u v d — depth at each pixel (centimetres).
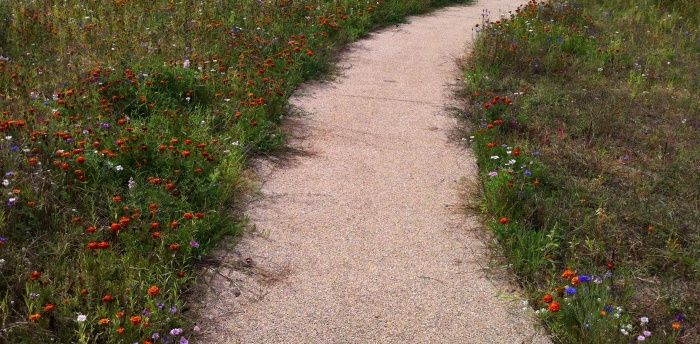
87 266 365
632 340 352
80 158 433
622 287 396
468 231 464
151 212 413
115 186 452
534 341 353
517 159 540
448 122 680
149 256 380
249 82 673
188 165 487
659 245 447
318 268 411
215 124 596
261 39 842
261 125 604
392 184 534
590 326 343
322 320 362
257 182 520
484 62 856
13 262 356
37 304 330
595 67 888
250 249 426
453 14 1270
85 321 325
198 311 360
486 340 353
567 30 1034
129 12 912
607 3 1321
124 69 658
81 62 691
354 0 1130
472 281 405
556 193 505
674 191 524
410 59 921
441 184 538
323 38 934
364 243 443
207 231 427
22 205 405
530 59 870
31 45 732
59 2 916
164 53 748
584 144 609
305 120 667
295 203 492
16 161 436
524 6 1307
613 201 495
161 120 556
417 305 380
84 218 418
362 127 657
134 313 338
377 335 353
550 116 679
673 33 1127
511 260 418
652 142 624
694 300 389
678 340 356
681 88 826
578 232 450
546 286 396
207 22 887
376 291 391
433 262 425
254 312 365
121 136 502
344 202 499
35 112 520
